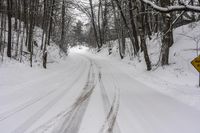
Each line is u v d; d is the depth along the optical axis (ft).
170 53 64.28
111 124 22.56
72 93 37.86
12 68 56.08
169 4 49.55
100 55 161.38
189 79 46.80
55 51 108.78
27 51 77.87
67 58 124.77
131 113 26.48
